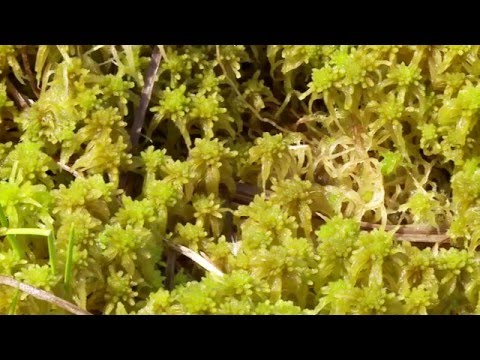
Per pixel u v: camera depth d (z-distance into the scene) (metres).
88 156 0.32
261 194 0.33
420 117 0.33
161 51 0.34
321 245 0.32
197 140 0.33
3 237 0.32
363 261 0.31
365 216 0.34
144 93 0.34
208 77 0.34
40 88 0.34
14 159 0.32
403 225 0.33
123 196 0.32
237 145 0.34
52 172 0.33
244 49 0.34
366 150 0.34
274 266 0.31
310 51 0.34
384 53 0.34
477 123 0.33
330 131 0.34
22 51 0.33
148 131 0.33
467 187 0.32
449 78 0.33
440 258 0.32
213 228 0.33
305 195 0.32
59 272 0.31
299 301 0.31
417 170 0.34
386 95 0.34
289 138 0.34
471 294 0.32
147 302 0.31
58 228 0.32
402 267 0.32
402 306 0.31
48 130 0.33
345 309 0.31
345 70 0.33
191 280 0.32
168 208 0.32
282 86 0.35
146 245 0.31
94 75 0.33
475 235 0.32
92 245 0.31
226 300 0.31
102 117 0.32
